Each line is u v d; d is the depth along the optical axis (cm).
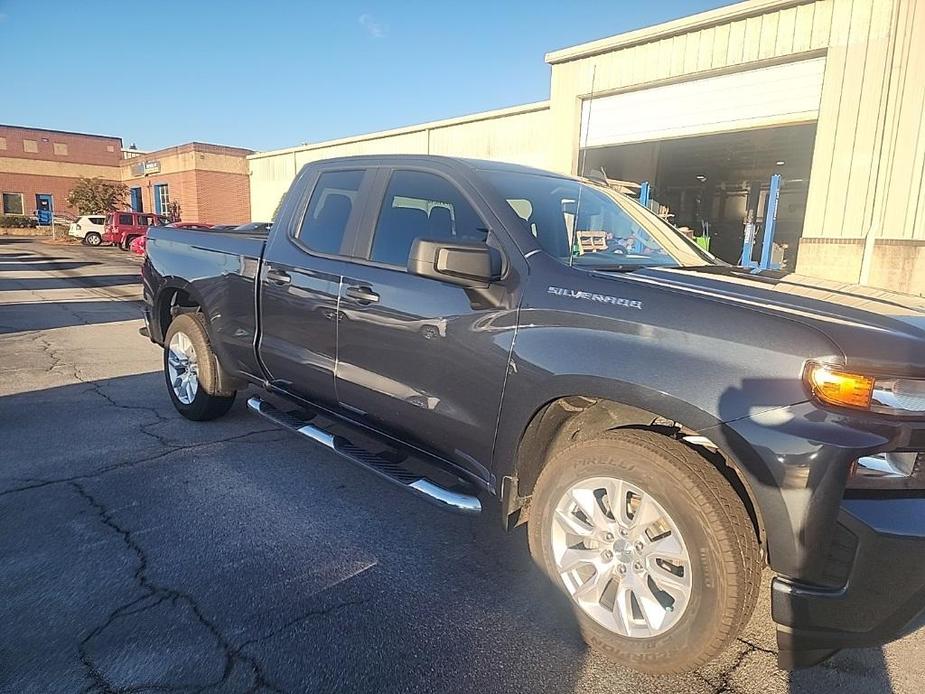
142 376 665
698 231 2278
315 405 387
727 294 236
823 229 1197
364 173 366
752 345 211
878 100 1110
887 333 206
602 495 247
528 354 258
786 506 198
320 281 359
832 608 201
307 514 360
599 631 243
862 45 1118
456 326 287
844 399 197
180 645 245
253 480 403
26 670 228
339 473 418
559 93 1631
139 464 423
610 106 1534
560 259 276
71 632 251
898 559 194
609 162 1703
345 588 288
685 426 218
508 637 257
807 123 1224
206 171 3825
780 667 220
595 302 247
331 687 226
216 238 461
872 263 1138
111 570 296
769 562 207
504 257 282
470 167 318
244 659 239
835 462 193
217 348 453
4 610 263
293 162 2998
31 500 366
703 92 1359
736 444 206
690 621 218
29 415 523
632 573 236
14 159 5166
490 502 385
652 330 230
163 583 287
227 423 509
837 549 201
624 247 320
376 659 241
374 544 329
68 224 4153
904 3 1068
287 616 266
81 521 343
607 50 1500
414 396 308
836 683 236
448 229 313
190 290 470
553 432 278
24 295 1349
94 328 963
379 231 344
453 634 258
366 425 352
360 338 333
